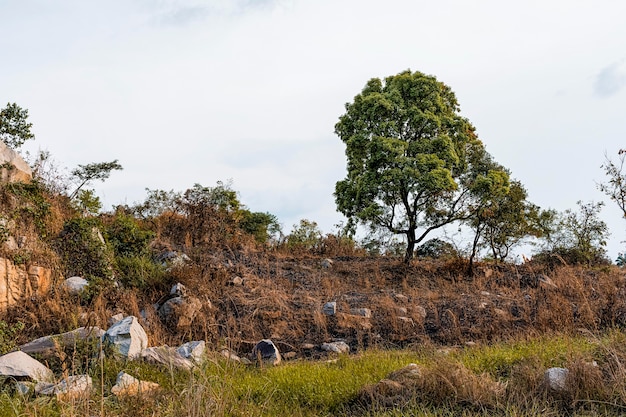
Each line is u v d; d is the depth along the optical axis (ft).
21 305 37.42
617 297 41.47
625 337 27.63
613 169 62.44
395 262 62.90
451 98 72.08
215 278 47.57
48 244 42.88
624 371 22.26
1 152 43.60
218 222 60.85
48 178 54.60
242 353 37.27
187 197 61.52
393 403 23.16
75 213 50.80
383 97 69.05
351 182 71.36
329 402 24.57
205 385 21.93
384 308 44.39
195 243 57.93
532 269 59.06
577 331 35.19
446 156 66.18
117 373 27.12
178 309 40.01
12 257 38.42
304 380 27.25
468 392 22.77
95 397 22.21
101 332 31.68
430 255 71.41
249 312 42.73
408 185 65.21
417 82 69.36
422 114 66.64
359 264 61.05
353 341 39.32
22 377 24.99
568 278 48.29
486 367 26.66
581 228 73.00
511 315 41.34
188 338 38.63
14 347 31.04
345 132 72.08
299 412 23.70
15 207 41.68
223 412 20.75
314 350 37.96
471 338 38.11
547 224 73.87
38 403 21.42
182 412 20.15
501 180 65.31
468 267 57.72
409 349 36.06
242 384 27.12
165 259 49.39
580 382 22.27
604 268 56.44
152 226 59.11
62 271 41.93
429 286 53.67
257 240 67.92
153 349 30.55
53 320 36.27
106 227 51.19
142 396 22.27
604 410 20.84
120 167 60.85
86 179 59.36
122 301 40.78
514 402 21.86
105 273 42.91
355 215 68.95
